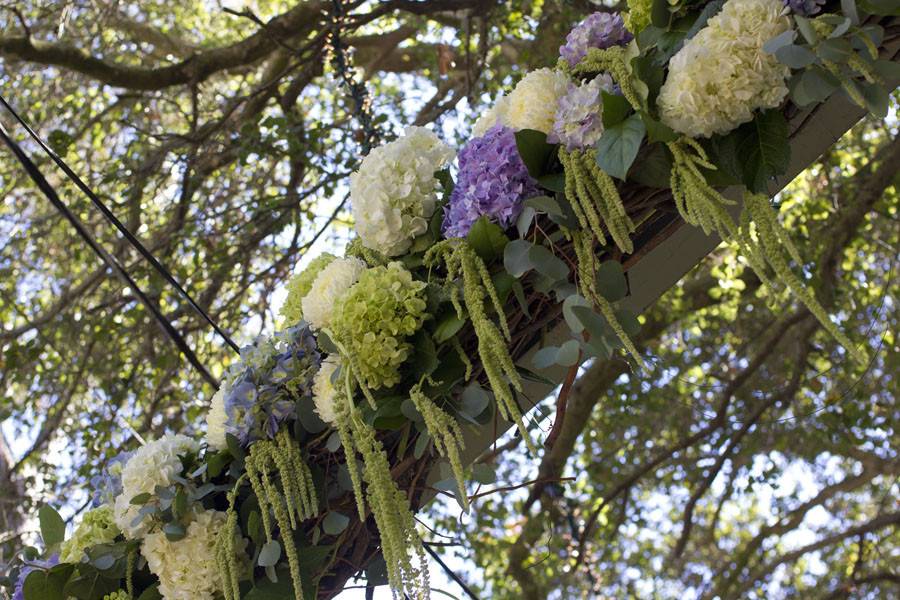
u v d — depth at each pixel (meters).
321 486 1.61
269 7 6.84
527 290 1.44
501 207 1.39
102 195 5.28
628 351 1.35
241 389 1.59
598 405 6.82
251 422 1.59
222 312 5.27
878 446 6.17
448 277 1.45
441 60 5.52
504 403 1.51
